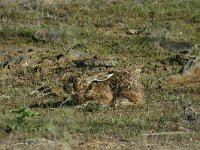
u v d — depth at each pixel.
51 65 58.69
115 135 32.06
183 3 85.12
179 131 33.41
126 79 42.50
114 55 64.56
